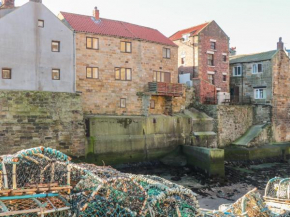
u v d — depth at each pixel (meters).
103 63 29.89
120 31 31.89
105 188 8.34
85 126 26.97
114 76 30.53
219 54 40.78
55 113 24.81
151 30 36.00
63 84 26.58
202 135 34.12
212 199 21.58
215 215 10.21
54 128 24.67
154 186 9.14
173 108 34.72
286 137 40.91
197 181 26.17
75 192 8.62
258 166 32.81
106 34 29.92
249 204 11.07
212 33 40.16
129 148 29.14
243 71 42.84
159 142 31.20
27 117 23.53
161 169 29.62
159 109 33.81
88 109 28.98
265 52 42.56
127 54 31.39
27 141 23.42
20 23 24.80
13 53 24.38
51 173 8.96
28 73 24.97
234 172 29.36
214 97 38.56
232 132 37.19
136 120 29.92
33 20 25.41
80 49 28.61
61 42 26.69
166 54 34.44
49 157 9.45
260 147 35.91
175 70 35.12
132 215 7.88
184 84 36.41
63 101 25.28
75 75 27.39
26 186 8.29
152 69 33.19
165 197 8.45
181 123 33.06
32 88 25.11
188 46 39.97
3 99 22.70
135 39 31.80
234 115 37.50
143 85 32.44
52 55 26.20
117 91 30.67
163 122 31.73
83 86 28.72
